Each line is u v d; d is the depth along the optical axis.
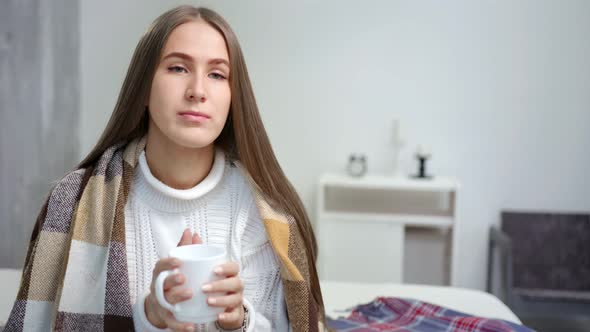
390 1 2.78
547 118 2.79
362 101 2.84
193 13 0.80
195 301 0.65
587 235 2.71
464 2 2.75
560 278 2.70
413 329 1.33
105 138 0.87
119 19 2.84
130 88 0.81
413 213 2.68
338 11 2.80
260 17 2.82
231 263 0.67
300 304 0.85
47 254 0.79
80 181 0.85
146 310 0.74
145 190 0.85
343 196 2.94
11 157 2.19
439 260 2.90
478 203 2.85
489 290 2.81
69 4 2.68
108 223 0.80
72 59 2.75
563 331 2.71
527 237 2.74
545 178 2.82
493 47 2.76
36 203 2.43
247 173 0.89
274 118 2.87
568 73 2.75
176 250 0.68
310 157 2.88
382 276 2.62
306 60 2.83
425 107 2.82
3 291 1.53
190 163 0.83
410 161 2.85
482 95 2.79
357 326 1.36
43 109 2.44
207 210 0.87
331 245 2.63
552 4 2.72
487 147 2.82
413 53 2.80
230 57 0.80
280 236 0.87
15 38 2.18
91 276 0.78
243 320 0.77
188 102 0.76
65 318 0.76
